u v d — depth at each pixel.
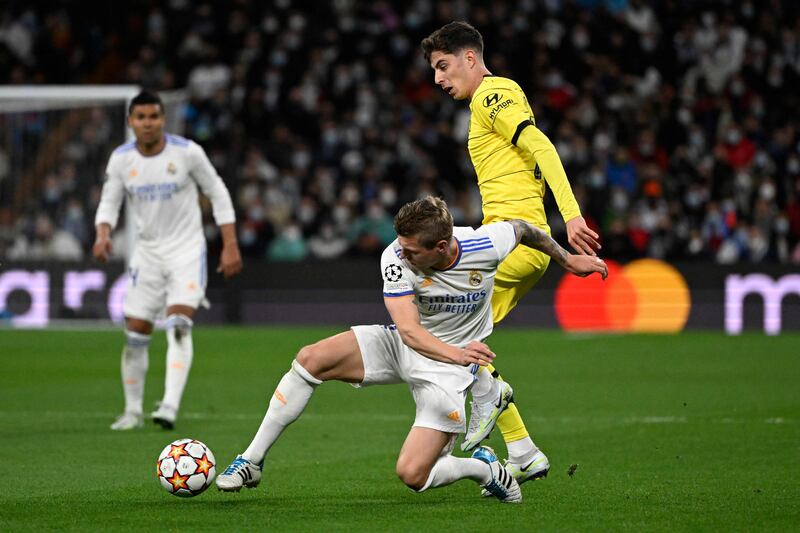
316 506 19.86
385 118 74.81
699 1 80.94
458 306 19.41
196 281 29.67
